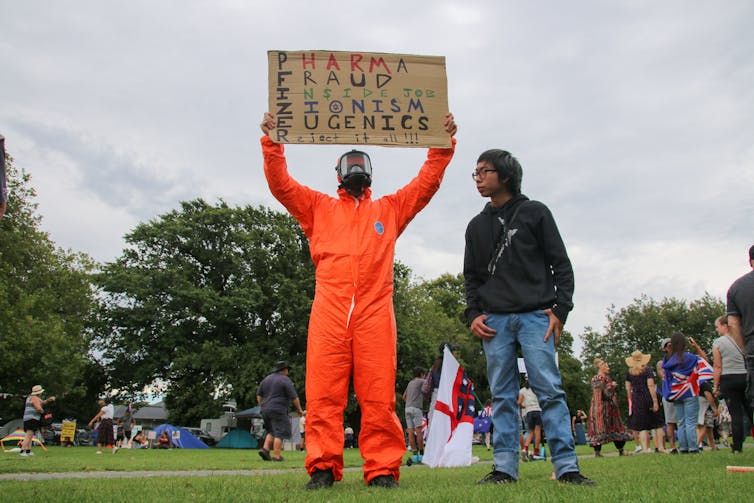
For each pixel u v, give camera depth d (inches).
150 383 1422.2
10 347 1031.0
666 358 369.1
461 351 1712.6
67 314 1317.7
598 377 408.2
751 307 197.6
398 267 1592.0
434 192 183.9
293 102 178.9
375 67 185.8
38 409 515.2
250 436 1184.2
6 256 1084.5
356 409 1257.4
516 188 169.3
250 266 1459.2
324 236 171.9
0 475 226.4
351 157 175.3
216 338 1425.9
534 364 154.8
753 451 300.5
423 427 423.2
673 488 124.3
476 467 275.3
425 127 183.9
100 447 643.5
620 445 400.2
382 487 147.9
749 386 198.1
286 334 1413.6
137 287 1354.6
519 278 160.7
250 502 116.0
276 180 171.2
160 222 1455.5
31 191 1120.2
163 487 150.3
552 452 151.2
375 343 162.4
